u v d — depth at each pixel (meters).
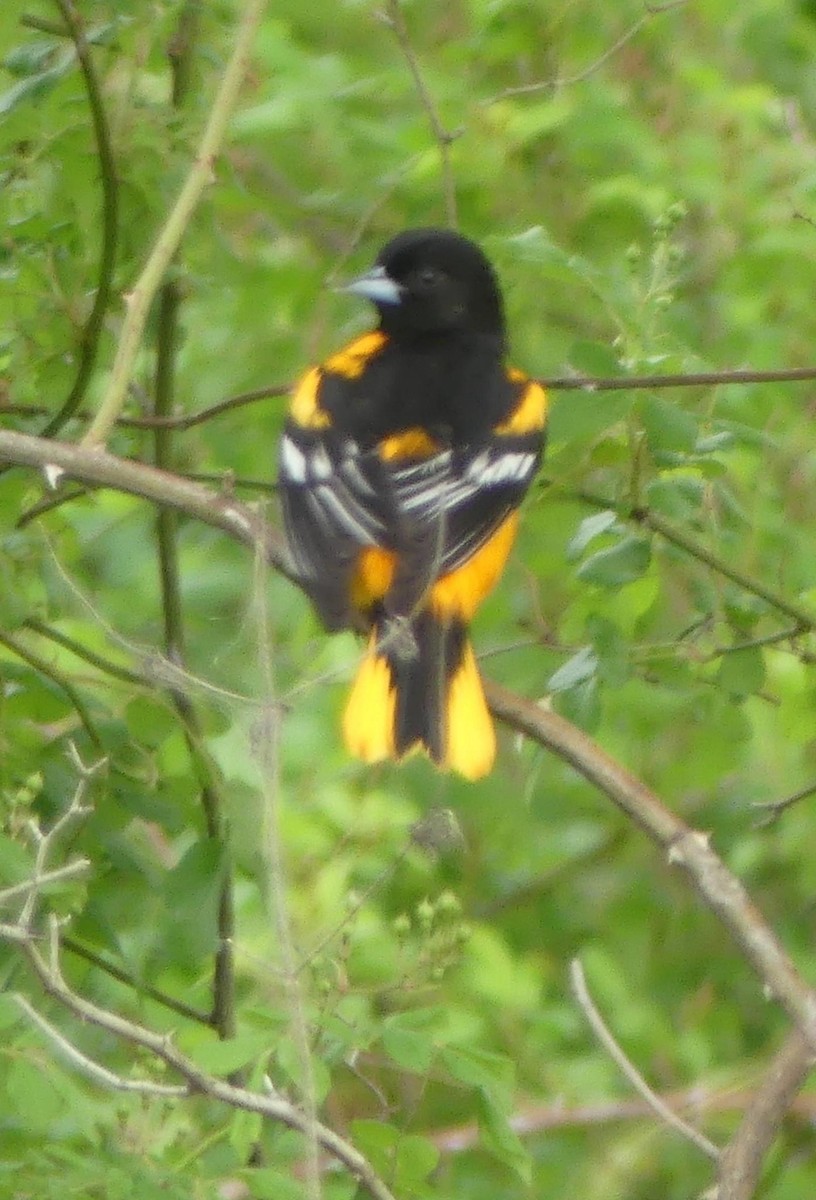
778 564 11.39
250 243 13.82
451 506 9.04
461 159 13.39
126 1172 7.01
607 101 13.55
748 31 14.39
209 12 9.88
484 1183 12.59
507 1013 12.76
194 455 13.47
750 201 13.80
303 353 13.22
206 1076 6.56
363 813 11.60
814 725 11.12
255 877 7.66
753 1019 14.54
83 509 13.04
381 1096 9.11
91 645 11.81
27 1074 6.46
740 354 13.20
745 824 13.09
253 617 6.92
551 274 10.16
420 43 14.45
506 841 13.43
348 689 12.02
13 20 8.52
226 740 9.61
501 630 12.55
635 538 9.33
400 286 10.29
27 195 9.22
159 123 9.06
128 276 9.48
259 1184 7.15
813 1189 12.69
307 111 13.08
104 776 8.66
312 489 9.13
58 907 8.00
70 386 9.27
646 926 14.09
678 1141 12.91
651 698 11.84
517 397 9.78
